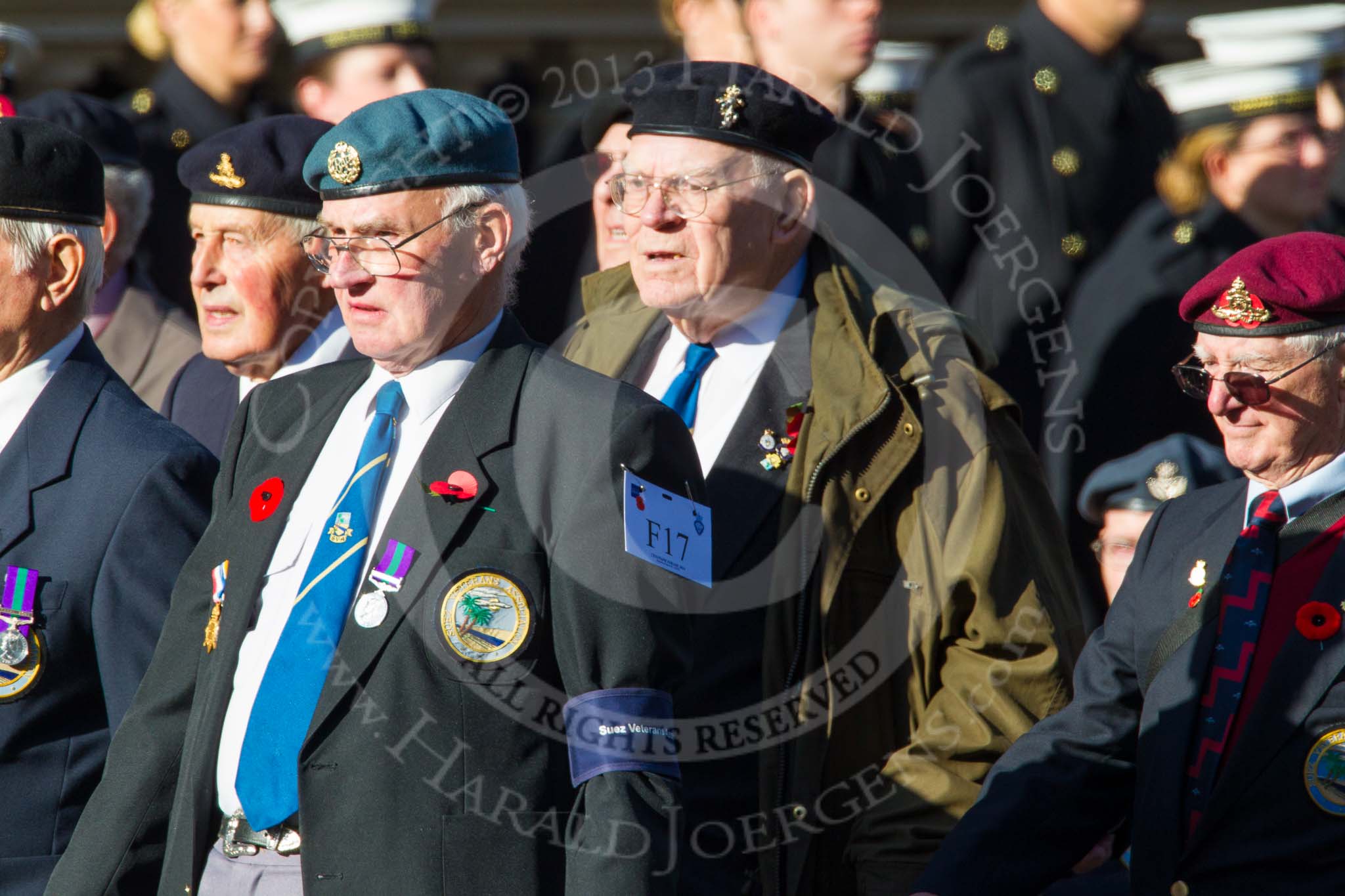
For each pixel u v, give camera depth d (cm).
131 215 1698
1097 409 1727
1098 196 1800
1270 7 2269
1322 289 1052
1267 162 1798
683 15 1521
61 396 1293
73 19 2420
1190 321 1117
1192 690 1067
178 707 1141
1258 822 1032
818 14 1382
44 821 1230
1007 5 2306
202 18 1972
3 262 1284
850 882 1204
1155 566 1133
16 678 1227
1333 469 1079
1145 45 2192
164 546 1249
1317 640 1036
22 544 1252
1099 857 1262
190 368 1630
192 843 1070
